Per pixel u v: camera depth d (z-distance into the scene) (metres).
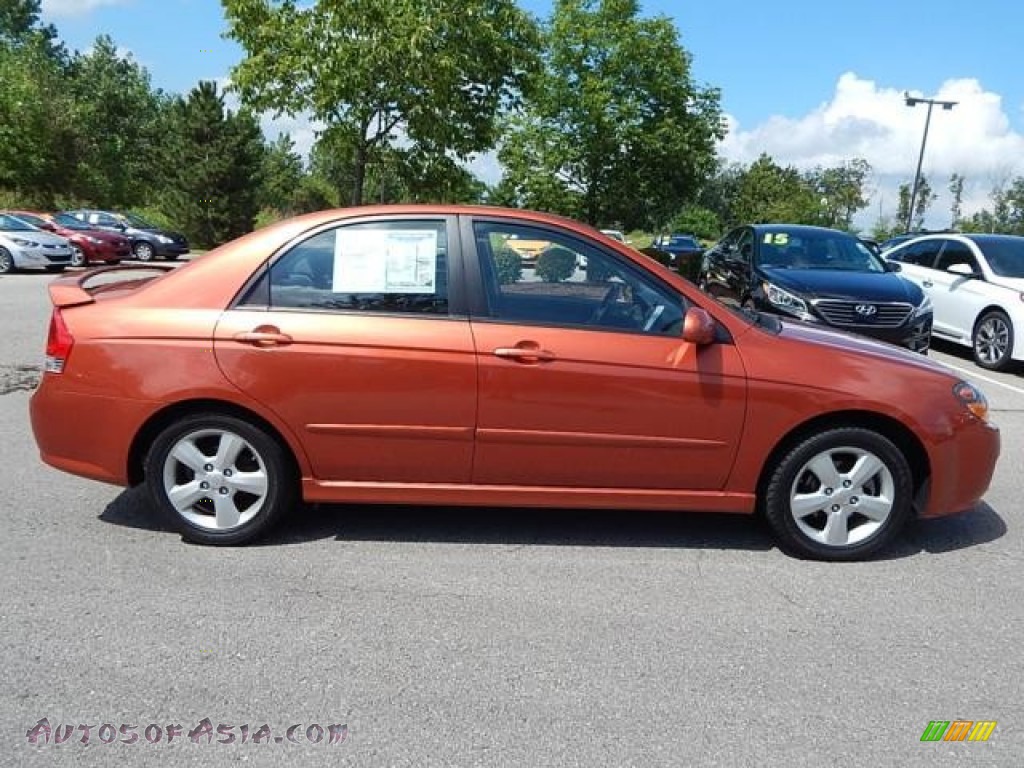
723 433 3.88
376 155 10.78
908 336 8.50
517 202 19.22
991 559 4.14
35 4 63.38
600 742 2.63
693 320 3.77
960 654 3.22
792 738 2.68
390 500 3.98
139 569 3.74
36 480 4.84
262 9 9.95
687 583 3.79
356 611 3.43
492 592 3.64
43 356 8.20
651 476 3.94
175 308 3.88
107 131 52.72
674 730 2.70
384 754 2.55
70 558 3.83
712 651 3.20
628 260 3.96
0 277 17.70
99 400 3.88
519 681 2.95
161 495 3.97
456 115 10.56
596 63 18.05
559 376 3.79
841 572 3.95
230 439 3.92
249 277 3.89
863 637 3.33
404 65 9.40
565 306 3.93
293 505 4.60
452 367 3.79
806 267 9.45
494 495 3.96
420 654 3.11
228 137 37.62
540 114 18.20
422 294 3.88
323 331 3.81
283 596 3.53
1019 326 9.38
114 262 22.73
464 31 9.55
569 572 3.87
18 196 36.84
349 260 3.90
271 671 2.97
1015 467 5.76
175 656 3.04
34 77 39.44
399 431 3.85
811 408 3.87
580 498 3.97
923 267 11.46
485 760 2.53
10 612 3.32
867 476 3.99
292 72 9.69
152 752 2.53
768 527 4.50
